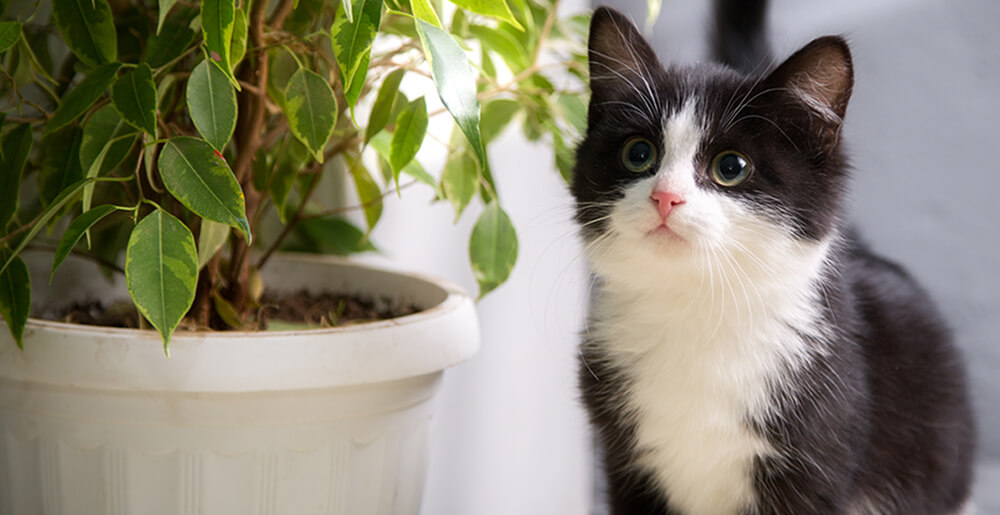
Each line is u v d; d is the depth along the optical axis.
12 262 0.53
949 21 0.74
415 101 0.55
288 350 0.53
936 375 0.64
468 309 0.59
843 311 0.59
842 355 0.58
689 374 0.57
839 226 0.58
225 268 0.63
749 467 0.57
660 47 0.74
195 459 0.54
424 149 0.73
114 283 0.64
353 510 0.57
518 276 0.77
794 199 0.56
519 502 0.78
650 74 0.59
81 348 0.53
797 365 0.57
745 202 0.56
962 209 0.75
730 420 0.57
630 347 0.59
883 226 0.75
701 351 0.57
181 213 0.57
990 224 0.75
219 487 0.54
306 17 0.60
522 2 0.56
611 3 0.73
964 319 0.75
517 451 0.78
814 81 0.56
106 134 0.53
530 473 0.78
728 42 0.70
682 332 0.57
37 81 0.58
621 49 0.59
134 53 0.60
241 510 0.55
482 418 0.78
